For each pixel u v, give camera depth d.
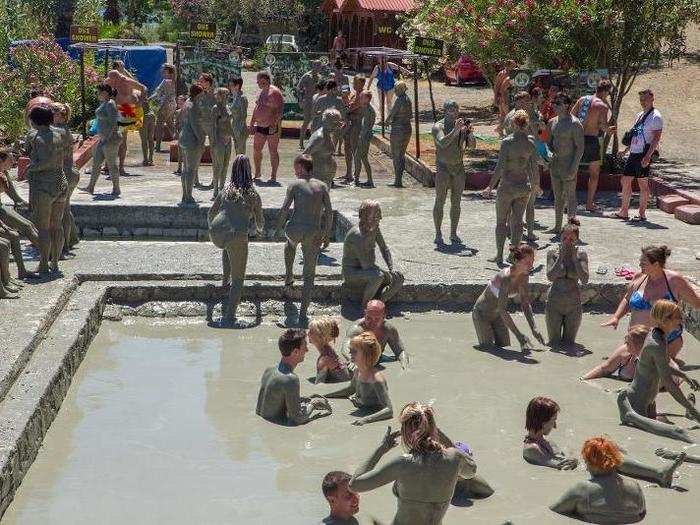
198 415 9.52
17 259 12.28
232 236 12.00
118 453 8.64
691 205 17.14
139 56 28.83
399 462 6.43
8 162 12.14
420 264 13.69
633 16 19.56
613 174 19.38
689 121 25.67
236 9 53.56
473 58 22.34
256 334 11.98
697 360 11.37
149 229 16.64
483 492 7.95
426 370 10.80
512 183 13.46
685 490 8.12
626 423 9.45
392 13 43.88
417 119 21.25
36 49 25.09
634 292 11.01
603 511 7.55
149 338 11.78
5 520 7.45
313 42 54.47
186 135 16.66
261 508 7.70
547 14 19.94
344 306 12.73
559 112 15.07
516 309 13.00
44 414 8.91
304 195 12.23
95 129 23.39
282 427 9.27
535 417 8.62
